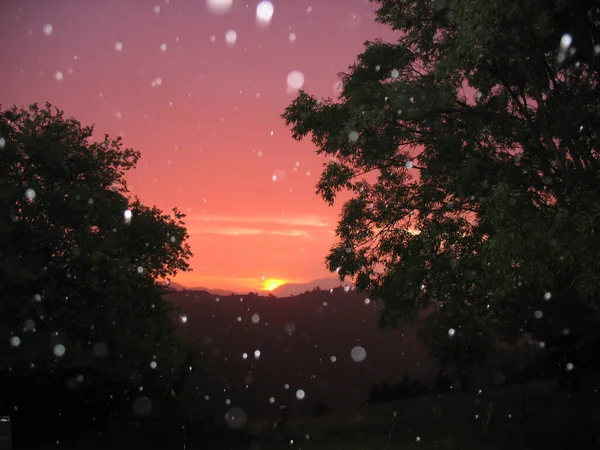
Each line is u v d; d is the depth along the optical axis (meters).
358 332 185.12
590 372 26.20
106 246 19.88
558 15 9.23
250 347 154.88
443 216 13.02
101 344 18.97
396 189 14.23
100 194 20.55
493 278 9.42
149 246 25.47
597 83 10.62
